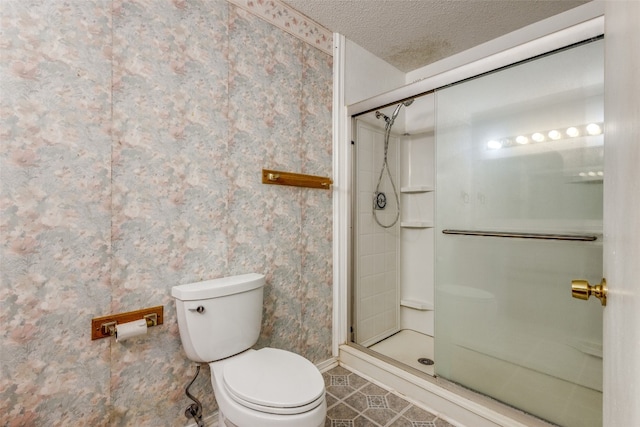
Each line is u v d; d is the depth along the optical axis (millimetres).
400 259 2619
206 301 1299
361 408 1617
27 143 1039
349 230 2164
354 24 1987
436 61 2455
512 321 1458
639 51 367
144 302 1289
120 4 1223
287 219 1816
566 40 1293
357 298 2232
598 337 1243
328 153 2053
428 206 2543
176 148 1375
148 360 1300
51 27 1078
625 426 425
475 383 1555
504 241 1484
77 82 1129
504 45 2098
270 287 1734
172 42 1359
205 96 1465
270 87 1726
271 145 1733
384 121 2451
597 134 1251
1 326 999
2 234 1000
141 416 1282
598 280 1252
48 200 1077
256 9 1660
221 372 1254
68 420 1116
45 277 1072
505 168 1479
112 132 1207
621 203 489
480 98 1553
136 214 1269
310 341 1943
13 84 1016
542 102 1375
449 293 1663
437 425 1492
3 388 1003
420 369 1930
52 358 1085
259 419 1004
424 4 1782
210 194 1484
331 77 2068
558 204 1341
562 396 1319
